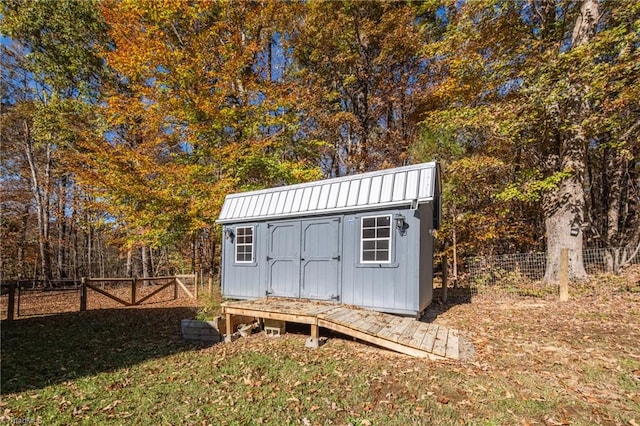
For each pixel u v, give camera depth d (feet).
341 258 21.76
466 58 32.37
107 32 38.88
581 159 27.48
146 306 32.09
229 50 37.50
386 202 20.01
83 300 29.48
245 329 19.77
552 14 30.48
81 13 41.91
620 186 38.29
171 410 10.87
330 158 57.00
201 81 36.58
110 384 13.15
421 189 19.30
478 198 37.04
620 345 14.69
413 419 9.73
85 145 32.50
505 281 30.25
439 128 34.24
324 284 22.35
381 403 10.77
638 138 27.48
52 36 41.60
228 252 28.02
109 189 31.55
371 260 20.62
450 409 10.18
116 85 44.37
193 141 34.91
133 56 32.76
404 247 19.56
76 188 49.47
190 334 19.62
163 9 33.86
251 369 14.14
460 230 36.68
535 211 38.50
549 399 10.54
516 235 38.32
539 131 29.43
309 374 13.32
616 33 23.11
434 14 49.03
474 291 29.86
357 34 47.21
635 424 9.07
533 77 27.45
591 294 23.65
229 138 37.81
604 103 25.35
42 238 50.85
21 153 54.13
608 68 23.35
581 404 10.18
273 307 19.33
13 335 20.95
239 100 39.91
